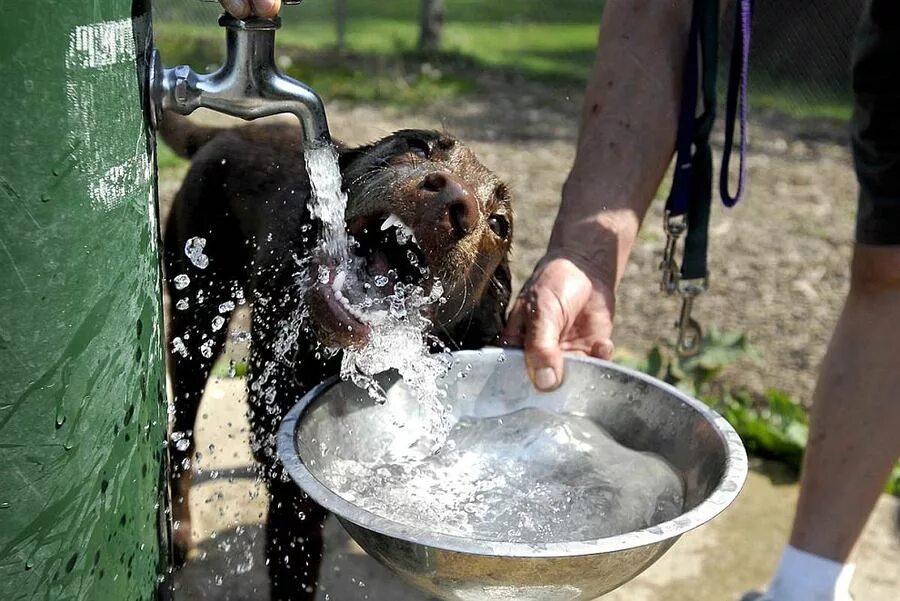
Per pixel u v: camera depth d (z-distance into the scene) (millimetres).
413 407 644
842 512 657
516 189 1983
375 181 712
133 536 468
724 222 1921
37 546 407
